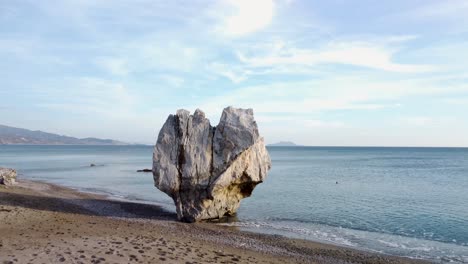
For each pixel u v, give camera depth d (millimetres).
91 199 41188
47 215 27812
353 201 42688
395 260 21469
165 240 21406
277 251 22578
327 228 29531
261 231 28234
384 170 91625
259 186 57219
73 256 15914
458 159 154375
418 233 28047
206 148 31828
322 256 21938
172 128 33219
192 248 20000
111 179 65938
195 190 31375
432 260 21594
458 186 57719
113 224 27234
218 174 31125
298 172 85500
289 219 32875
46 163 109750
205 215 31453
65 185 55438
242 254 20641
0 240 18297
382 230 28953
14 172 47406
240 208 37875
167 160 32125
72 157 150500
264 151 33719
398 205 40156
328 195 47344
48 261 15031
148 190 51594
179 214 31188
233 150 31156
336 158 166000
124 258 16156
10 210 27484
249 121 32062
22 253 15977
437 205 40188
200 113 33312
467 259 21859
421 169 95188
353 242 25406
